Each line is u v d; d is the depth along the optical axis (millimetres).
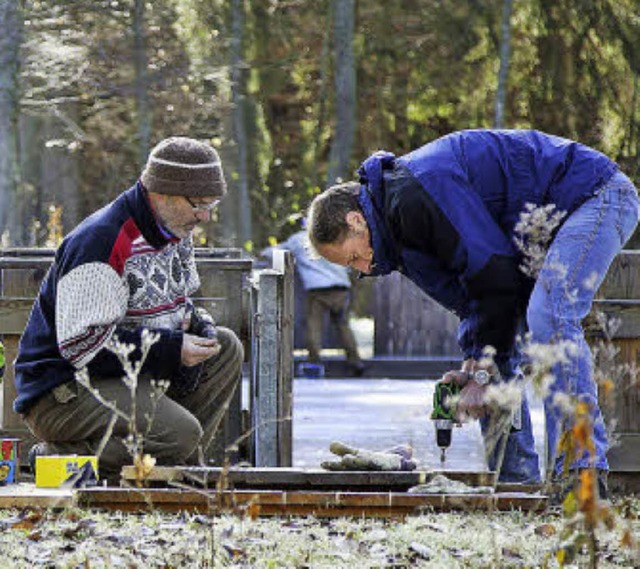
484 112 46219
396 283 26203
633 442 10125
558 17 45000
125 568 6730
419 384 23281
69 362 9227
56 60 35125
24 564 6832
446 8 45875
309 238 9023
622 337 10094
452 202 8523
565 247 8586
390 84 46188
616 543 7133
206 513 8008
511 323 8672
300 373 24719
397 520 8000
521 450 9641
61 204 41625
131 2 38219
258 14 44719
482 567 6777
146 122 38875
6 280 10586
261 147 44344
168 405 9359
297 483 8531
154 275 9328
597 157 8836
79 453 9477
